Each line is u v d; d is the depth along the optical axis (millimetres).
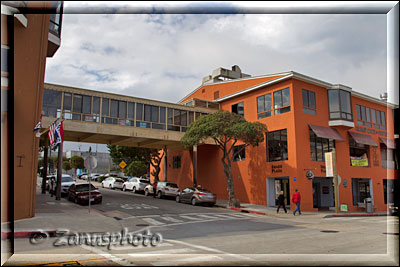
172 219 15344
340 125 24641
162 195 26719
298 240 10141
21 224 11312
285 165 22578
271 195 23938
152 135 24984
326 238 10602
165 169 32562
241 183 26359
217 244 9359
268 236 10969
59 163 21469
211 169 29766
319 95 24672
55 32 15703
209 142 28188
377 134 29391
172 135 26062
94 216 14852
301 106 23094
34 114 12812
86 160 16297
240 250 8461
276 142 23750
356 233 11898
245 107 27234
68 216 14195
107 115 23000
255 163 25172
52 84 20828
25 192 12461
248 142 22453
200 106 29172
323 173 23250
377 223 15672
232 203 22453
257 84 26609
